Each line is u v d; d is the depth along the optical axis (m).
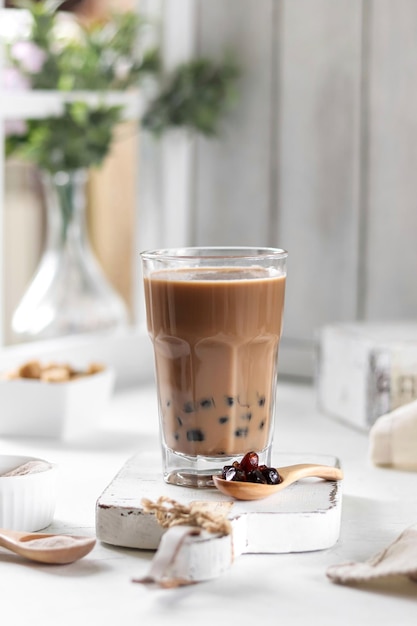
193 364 1.02
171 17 1.56
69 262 1.45
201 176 1.58
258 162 1.54
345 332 1.31
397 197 1.45
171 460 1.03
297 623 0.88
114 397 1.43
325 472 1.04
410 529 0.97
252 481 1.01
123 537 0.97
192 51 1.57
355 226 1.48
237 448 1.03
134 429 1.29
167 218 1.59
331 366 1.33
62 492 1.09
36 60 1.45
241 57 1.54
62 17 1.53
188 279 1.01
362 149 1.47
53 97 1.45
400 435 1.16
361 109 1.47
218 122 1.56
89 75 1.49
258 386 1.03
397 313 1.46
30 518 1.00
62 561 0.95
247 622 0.88
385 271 1.46
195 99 1.53
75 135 1.44
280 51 1.51
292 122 1.51
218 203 1.57
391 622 0.88
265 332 1.02
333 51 1.48
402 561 0.93
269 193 1.53
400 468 1.16
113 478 1.08
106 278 1.64
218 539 0.93
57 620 0.88
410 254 1.45
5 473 1.04
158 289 1.02
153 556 0.97
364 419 1.27
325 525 0.98
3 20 1.45
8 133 1.45
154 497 1.00
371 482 1.13
